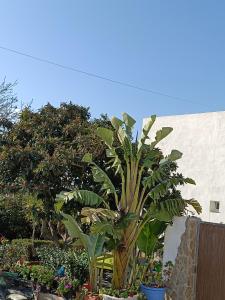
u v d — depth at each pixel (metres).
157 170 11.14
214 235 10.65
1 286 11.20
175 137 20.28
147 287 10.73
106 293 10.34
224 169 18.50
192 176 19.44
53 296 11.13
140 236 11.41
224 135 18.72
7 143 13.91
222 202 18.38
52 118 14.03
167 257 11.13
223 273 10.35
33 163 12.68
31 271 11.91
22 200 15.62
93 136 12.82
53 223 15.20
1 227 20.36
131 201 11.15
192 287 10.66
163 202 11.09
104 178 11.20
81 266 11.64
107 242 11.16
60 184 12.77
